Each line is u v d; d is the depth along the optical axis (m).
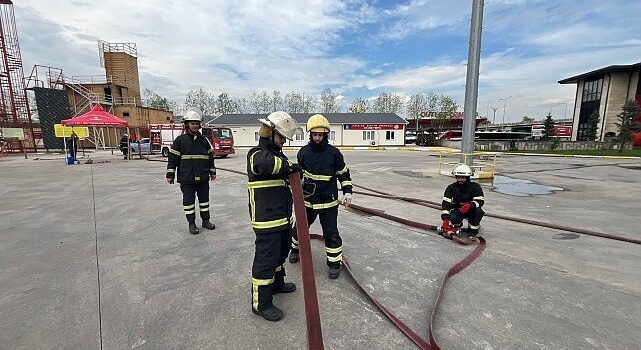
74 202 7.00
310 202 3.33
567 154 24.14
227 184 9.55
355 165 15.17
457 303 2.83
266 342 2.31
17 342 2.30
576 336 2.37
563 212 6.20
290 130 2.55
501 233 4.86
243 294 2.99
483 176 10.32
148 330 2.44
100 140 34.94
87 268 3.55
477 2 10.06
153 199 7.32
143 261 3.75
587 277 3.35
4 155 22.91
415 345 2.28
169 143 21.98
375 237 4.62
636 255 3.98
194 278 3.31
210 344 2.28
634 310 2.72
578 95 35.62
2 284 3.17
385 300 2.88
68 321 2.55
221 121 39.81
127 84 38.81
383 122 38.69
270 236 2.60
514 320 2.57
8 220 5.54
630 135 25.88
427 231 4.91
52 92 27.75
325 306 2.78
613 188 8.96
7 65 24.42
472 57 10.34
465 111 10.71
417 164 15.67
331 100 60.62
